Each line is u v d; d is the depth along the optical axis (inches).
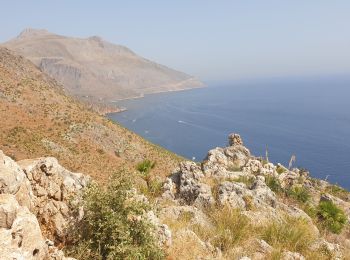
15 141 4264.3
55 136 4835.1
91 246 268.8
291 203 734.5
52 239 270.2
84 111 6053.2
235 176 767.1
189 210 458.3
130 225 290.0
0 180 227.3
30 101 5605.3
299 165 5959.6
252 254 357.7
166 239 319.9
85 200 283.0
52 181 287.1
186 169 749.9
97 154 4837.6
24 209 212.5
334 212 684.7
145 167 796.6
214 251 350.0
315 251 409.4
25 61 7780.5
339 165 5905.5
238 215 457.1
